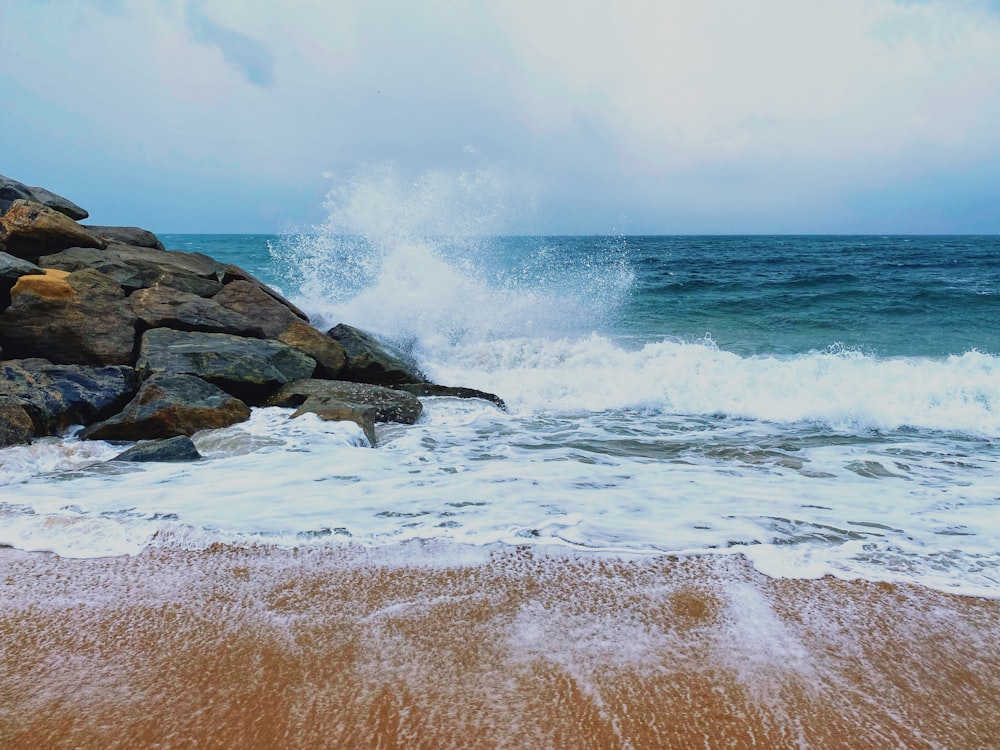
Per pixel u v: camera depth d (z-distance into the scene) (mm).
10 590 2725
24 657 2242
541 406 7418
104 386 6086
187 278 8391
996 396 6766
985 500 4008
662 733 1874
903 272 22797
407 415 6609
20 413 5352
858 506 3859
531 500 3893
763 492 4137
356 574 2867
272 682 2096
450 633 2391
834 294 15773
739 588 2754
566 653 2266
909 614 2561
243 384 6695
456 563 2975
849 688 2094
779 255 34625
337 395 6684
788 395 6988
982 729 1912
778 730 1895
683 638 2367
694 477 4504
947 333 11766
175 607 2586
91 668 2176
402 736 1848
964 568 2967
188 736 1848
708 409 7043
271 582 2795
